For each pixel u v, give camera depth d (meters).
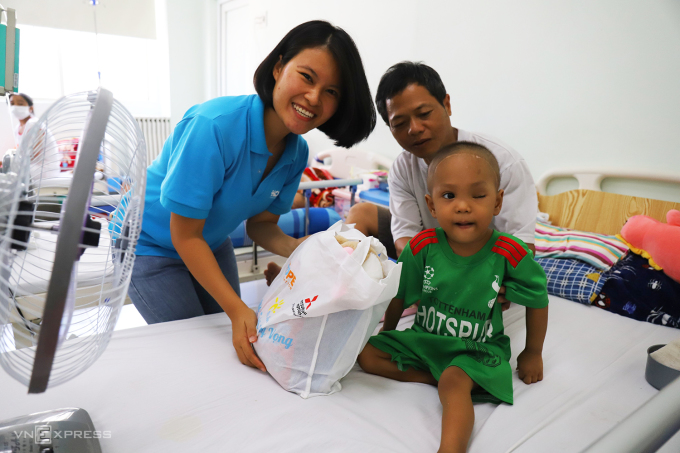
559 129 2.22
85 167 0.42
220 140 1.03
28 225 0.54
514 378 1.09
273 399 0.91
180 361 1.02
